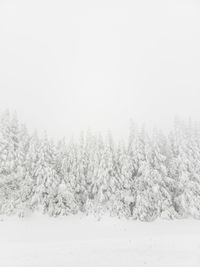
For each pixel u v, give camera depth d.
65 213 36.69
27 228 30.58
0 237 26.00
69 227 32.31
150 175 39.69
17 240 24.94
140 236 25.97
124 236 26.84
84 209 39.19
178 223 35.16
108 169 40.16
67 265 16.25
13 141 41.38
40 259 17.30
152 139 45.12
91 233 29.72
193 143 44.06
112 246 20.72
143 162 40.62
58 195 37.31
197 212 37.28
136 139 42.94
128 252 18.98
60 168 42.25
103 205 39.00
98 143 43.75
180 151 42.34
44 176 37.59
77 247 20.34
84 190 41.19
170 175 42.47
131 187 40.53
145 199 38.25
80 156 43.41
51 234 28.48
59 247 20.42
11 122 43.62
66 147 45.50
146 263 16.64
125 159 41.53
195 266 15.93
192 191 39.34
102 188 39.06
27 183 37.88
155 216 37.72
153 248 20.08
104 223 34.47
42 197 37.06
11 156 39.44
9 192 38.50
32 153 40.06
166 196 39.03
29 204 36.78
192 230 29.75
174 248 20.00
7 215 34.88
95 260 17.19
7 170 38.62
